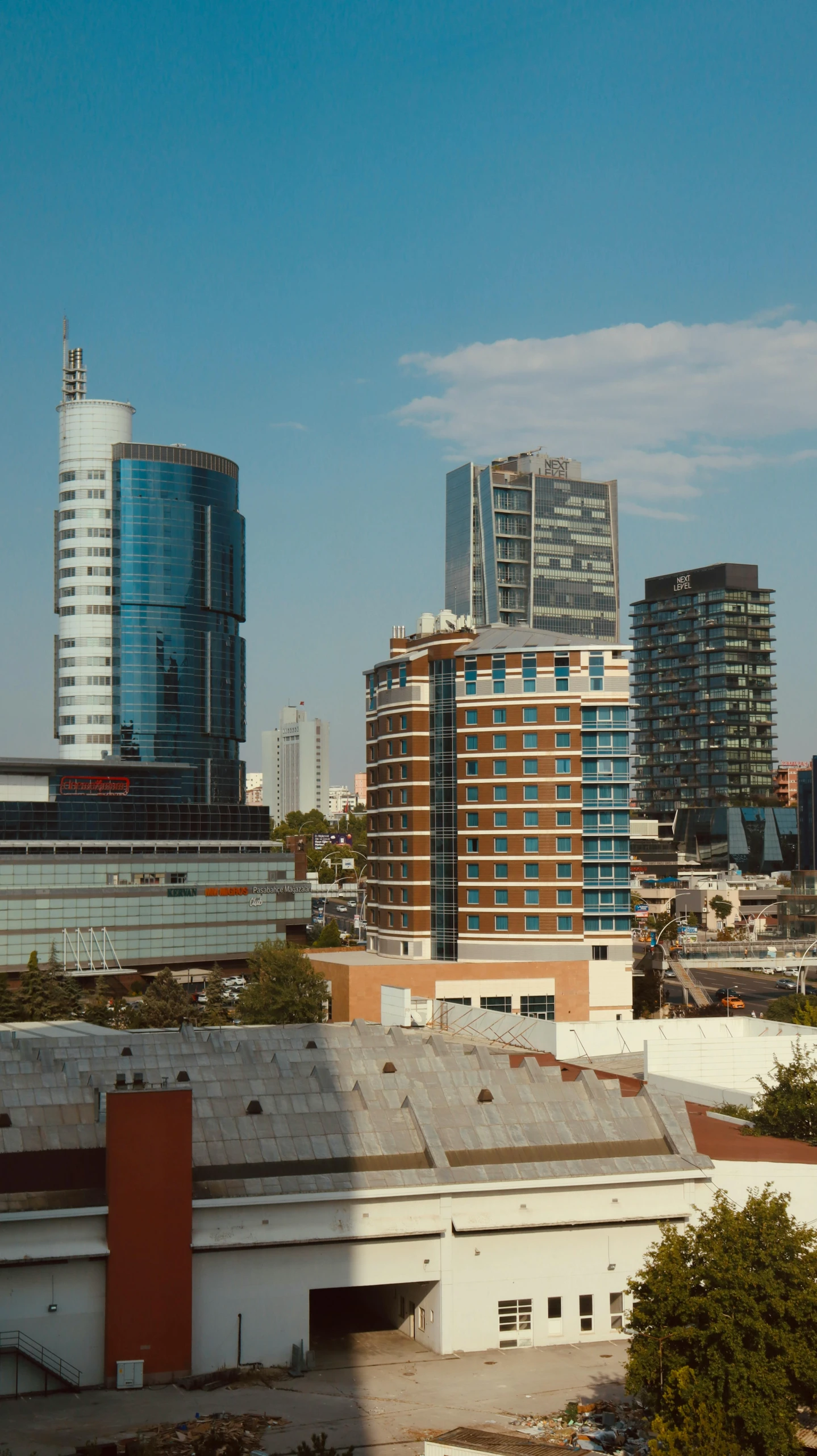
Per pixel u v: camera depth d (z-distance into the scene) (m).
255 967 156.88
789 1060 95.50
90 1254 59.94
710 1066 94.94
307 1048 87.19
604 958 149.50
